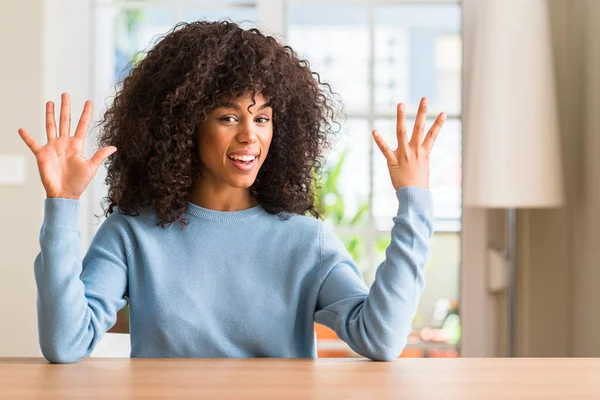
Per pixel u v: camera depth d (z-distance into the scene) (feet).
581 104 11.76
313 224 5.29
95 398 3.30
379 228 13.15
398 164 4.79
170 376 3.78
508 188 11.09
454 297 13.51
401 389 3.53
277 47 5.23
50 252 4.46
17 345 12.74
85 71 13.38
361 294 4.99
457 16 13.67
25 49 12.76
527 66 11.18
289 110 5.38
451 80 14.06
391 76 13.56
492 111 11.18
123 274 5.08
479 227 12.46
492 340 12.49
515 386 3.62
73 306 4.46
